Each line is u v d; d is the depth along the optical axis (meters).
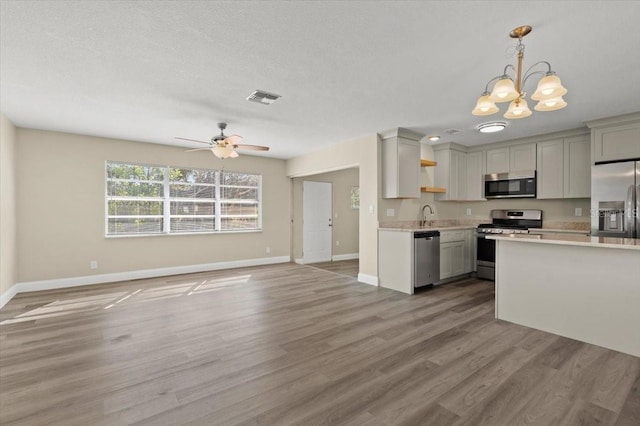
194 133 4.89
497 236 3.31
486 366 2.39
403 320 3.39
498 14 1.95
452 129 4.71
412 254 4.49
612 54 2.43
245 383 2.16
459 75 2.83
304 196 7.43
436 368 2.37
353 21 2.03
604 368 2.37
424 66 2.66
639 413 1.84
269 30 2.14
